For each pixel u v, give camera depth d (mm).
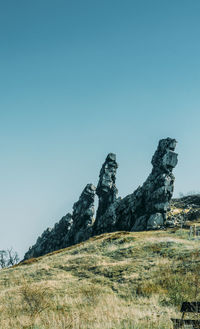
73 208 110062
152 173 85812
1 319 18094
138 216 82875
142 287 23312
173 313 16109
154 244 40562
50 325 14188
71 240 103438
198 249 32531
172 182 80625
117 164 100562
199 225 65312
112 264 33594
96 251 46688
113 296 22219
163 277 24500
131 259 35781
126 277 27281
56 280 30984
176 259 30344
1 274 42031
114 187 97250
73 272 34500
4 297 24375
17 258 106625
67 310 19062
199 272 23734
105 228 88375
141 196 84562
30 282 32375
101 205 97062
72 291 24359
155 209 77562
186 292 20219
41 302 19812
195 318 12148
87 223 99750
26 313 18688
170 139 86688
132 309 17500
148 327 12656
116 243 48531
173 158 82250
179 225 72250
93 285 25875
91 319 14984
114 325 13281
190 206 92188
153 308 17969
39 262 49938
